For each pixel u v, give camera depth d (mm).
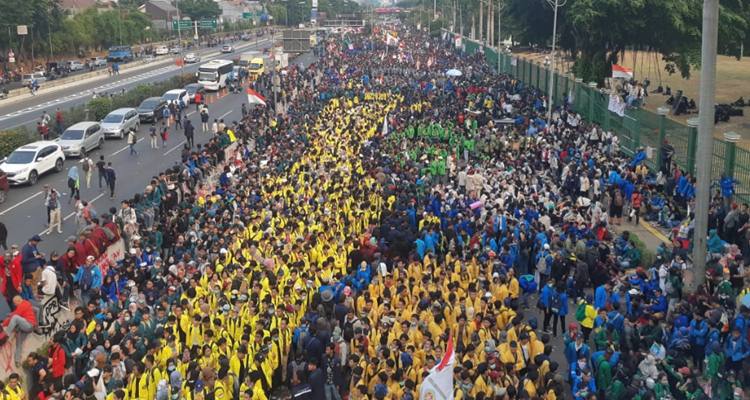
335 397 15805
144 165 42281
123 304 19078
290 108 54156
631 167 33969
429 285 19328
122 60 107250
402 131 44188
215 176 36438
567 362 18734
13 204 34438
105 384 15273
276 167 32906
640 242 26500
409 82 65875
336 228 24281
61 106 65125
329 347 16719
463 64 87000
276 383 17031
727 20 53188
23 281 20891
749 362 16875
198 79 74625
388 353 15406
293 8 196625
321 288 19453
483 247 22969
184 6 156750
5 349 17312
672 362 16656
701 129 20781
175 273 20719
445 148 38500
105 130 49281
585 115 49000
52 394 15383
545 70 59875
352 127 43250
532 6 61250
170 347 16016
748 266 24188
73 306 21641
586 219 27000
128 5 157125
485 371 14977
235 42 150125
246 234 23719
